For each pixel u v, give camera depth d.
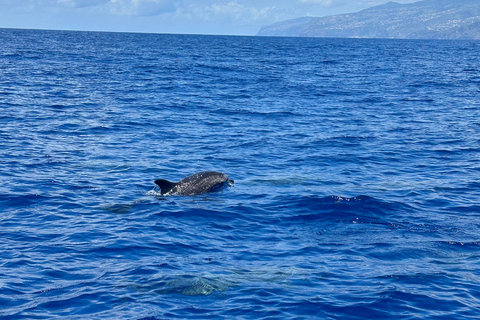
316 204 14.06
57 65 57.81
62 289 8.88
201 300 8.58
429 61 88.94
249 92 40.84
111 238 11.34
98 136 22.91
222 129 25.55
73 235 11.49
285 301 8.59
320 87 45.38
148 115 28.73
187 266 9.93
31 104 30.39
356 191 15.39
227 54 98.62
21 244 10.90
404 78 55.09
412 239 11.64
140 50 101.38
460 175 17.61
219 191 15.42
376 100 37.25
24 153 19.20
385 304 8.55
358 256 10.62
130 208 13.56
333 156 20.27
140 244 11.02
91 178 16.44
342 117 29.78
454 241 11.55
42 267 9.76
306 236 11.80
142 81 45.78
